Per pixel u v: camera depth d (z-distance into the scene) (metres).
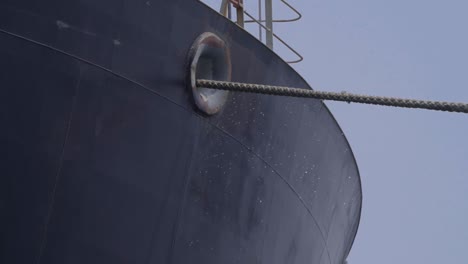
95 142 9.94
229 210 11.48
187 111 10.75
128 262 10.18
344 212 15.45
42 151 9.59
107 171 10.02
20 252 9.42
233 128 11.40
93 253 9.89
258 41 11.66
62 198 9.69
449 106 9.62
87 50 9.91
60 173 9.68
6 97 9.47
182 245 10.80
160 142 10.48
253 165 11.84
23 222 9.45
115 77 10.10
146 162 10.35
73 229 9.74
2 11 9.50
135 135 10.26
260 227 12.12
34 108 9.59
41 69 9.65
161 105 10.48
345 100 9.95
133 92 10.24
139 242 10.29
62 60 9.77
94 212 9.90
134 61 10.25
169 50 10.55
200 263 11.08
